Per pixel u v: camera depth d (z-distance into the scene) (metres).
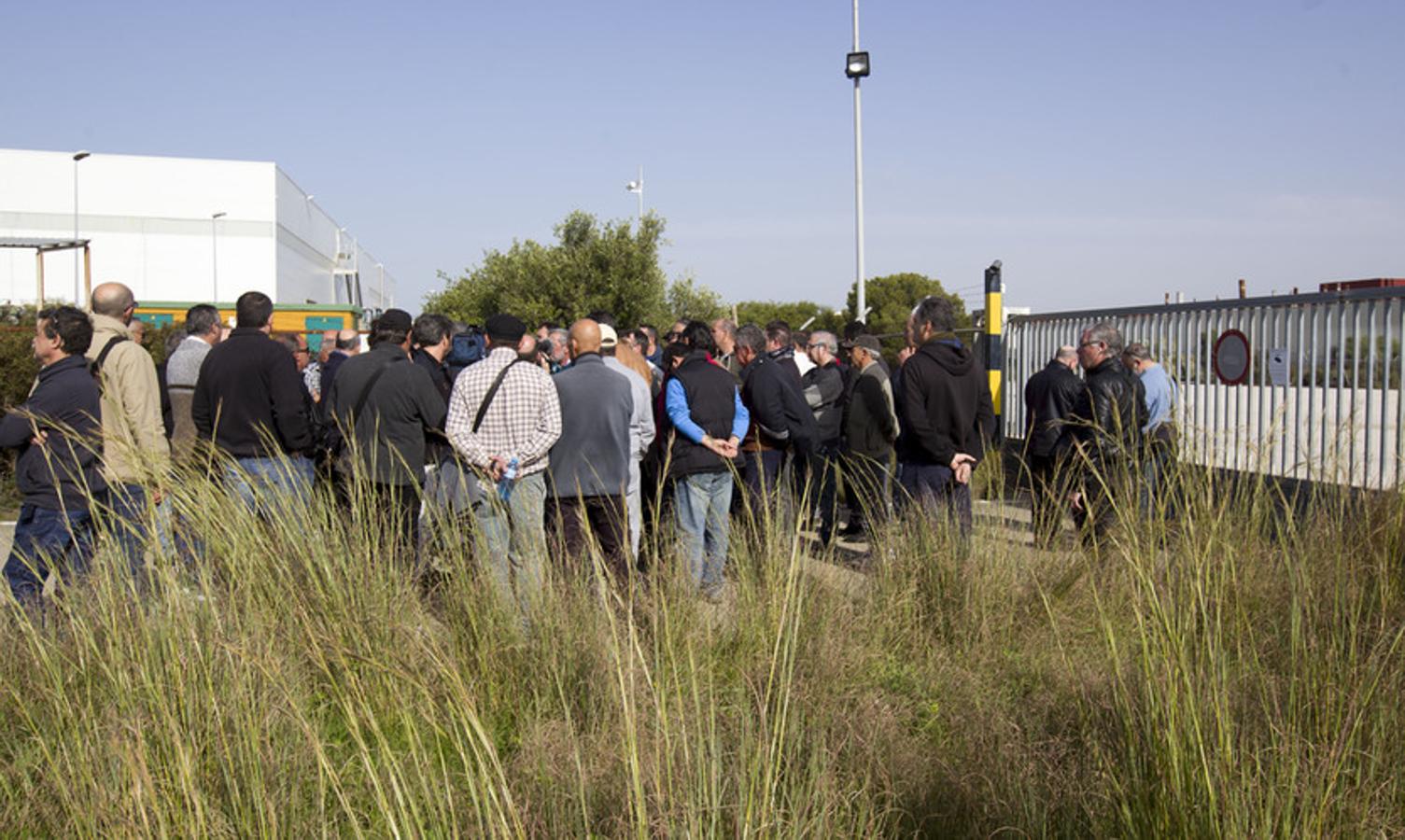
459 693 3.49
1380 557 4.55
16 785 3.58
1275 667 3.65
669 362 7.08
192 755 3.32
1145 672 3.38
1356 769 3.25
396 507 5.67
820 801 3.17
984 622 5.38
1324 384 8.48
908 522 6.27
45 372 5.76
